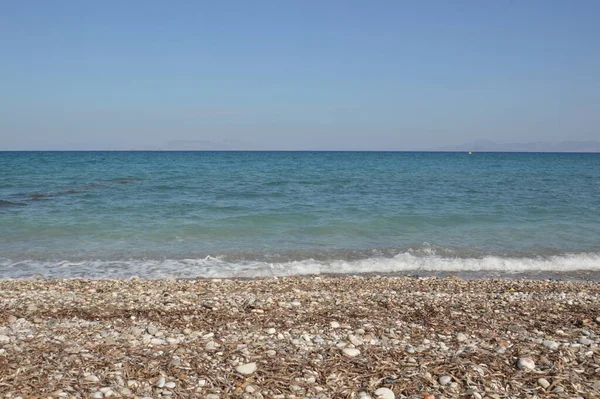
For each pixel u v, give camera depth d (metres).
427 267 15.62
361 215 23.80
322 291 11.57
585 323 8.79
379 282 13.00
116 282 12.47
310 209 25.42
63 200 27.88
